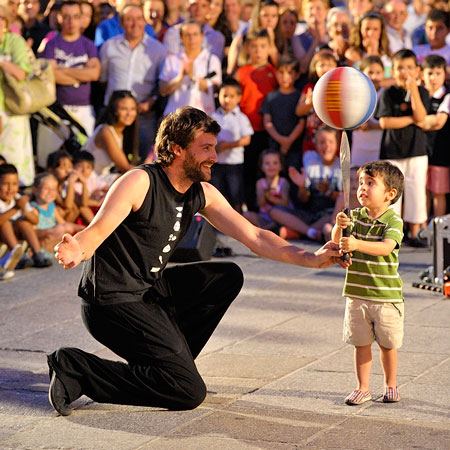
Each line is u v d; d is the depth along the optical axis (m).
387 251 6.97
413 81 13.76
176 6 17.09
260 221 14.95
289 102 15.05
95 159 14.46
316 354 8.63
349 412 7.02
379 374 7.95
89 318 7.20
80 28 15.53
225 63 16.28
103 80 15.53
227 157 15.00
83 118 15.27
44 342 9.23
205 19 16.27
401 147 13.92
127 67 15.34
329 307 10.41
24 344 9.16
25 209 12.95
